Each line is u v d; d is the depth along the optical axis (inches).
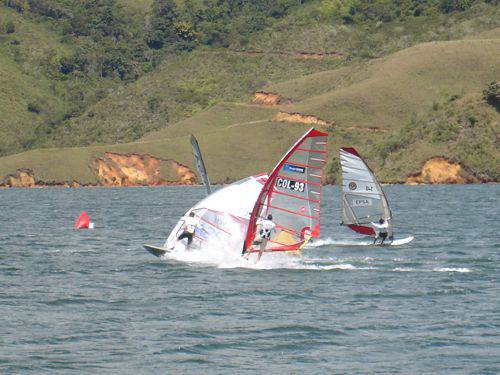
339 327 3385.8
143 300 3941.9
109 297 4028.1
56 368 2881.4
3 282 4507.9
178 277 4579.2
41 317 3599.9
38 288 4301.2
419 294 4020.7
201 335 3280.0
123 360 2972.4
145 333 3314.5
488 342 3152.1
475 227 7741.1
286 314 3612.2
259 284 4315.9
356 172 6333.7
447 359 2962.6
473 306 3745.1
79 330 3363.7
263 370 2866.6
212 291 4138.8
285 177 4579.2
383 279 4466.0
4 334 3304.6
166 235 7367.1
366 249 5930.1
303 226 4618.6
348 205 6378.0
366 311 3663.9
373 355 3021.7
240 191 5167.3
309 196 4586.6
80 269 4985.2
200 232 5187.0
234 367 2896.2
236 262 4965.6
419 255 5541.3
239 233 5039.4
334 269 4822.8
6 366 2898.6
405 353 3038.9
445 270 4788.4
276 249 4687.5
